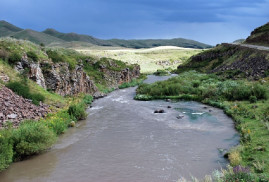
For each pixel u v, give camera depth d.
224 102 34.91
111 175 14.67
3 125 19.19
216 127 24.41
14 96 24.41
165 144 19.75
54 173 14.98
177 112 31.48
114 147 19.20
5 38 35.84
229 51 84.31
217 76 60.09
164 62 146.25
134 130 23.66
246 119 25.28
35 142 17.67
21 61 30.58
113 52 159.88
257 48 63.00
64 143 20.16
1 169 14.91
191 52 197.62
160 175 14.52
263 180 11.55
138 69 88.94
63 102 30.78
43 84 32.47
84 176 14.60
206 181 12.65
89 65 59.66
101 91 49.22
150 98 42.25
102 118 28.44
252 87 35.84
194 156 17.25
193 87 48.62
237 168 12.84
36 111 24.17
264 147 16.64
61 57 40.44
